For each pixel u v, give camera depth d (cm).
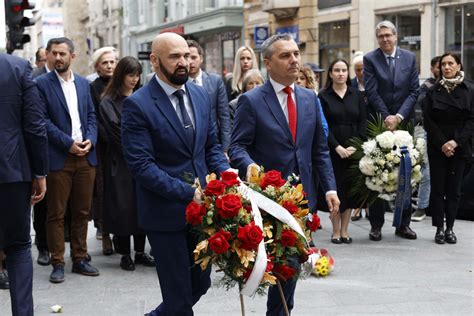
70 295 684
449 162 883
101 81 830
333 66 884
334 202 532
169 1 4297
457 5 1933
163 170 482
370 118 942
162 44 476
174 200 463
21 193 539
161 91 486
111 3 5425
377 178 856
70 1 6531
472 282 716
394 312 623
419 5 2033
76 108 742
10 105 532
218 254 428
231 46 3503
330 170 543
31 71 553
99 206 838
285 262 455
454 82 865
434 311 627
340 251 855
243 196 441
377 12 2214
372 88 930
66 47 729
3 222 532
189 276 485
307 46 2658
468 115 868
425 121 884
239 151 526
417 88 930
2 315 628
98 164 828
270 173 460
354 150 867
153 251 491
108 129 754
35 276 755
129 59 767
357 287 701
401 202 872
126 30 5062
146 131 477
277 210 442
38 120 547
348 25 2420
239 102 538
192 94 499
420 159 880
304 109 536
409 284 710
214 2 3747
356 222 1038
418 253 841
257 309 636
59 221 731
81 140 741
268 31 2864
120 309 641
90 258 816
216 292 685
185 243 482
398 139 859
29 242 550
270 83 537
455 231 956
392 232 961
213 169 507
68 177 730
